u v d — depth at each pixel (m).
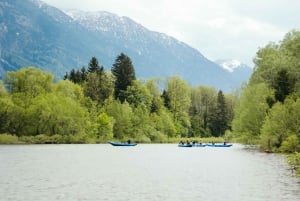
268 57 98.75
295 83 88.06
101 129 139.88
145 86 155.88
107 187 39.97
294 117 78.44
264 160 68.25
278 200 32.94
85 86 150.75
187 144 130.38
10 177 46.97
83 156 80.88
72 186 40.47
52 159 72.50
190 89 179.12
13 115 120.06
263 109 90.75
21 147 108.00
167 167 59.91
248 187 39.44
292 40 97.25
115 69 157.00
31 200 33.25
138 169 56.91
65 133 124.94
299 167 48.41
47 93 126.69
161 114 156.88
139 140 148.50
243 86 111.94
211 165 62.44
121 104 148.38
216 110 179.75
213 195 35.44
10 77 126.25
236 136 104.00
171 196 35.12
